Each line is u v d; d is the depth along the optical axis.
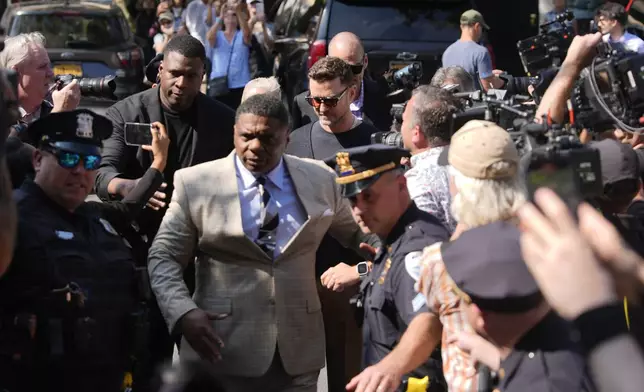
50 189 3.91
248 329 4.44
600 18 10.16
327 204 4.61
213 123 5.62
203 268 4.55
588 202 3.42
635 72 4.20
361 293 4.05
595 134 4.44
